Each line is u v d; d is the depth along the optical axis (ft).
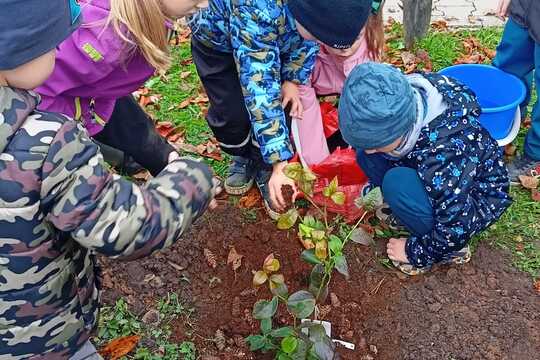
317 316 3.95
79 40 3.43
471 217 3.87
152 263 4.32
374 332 3.97
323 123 5.05
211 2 4.04
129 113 4.51
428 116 3.82
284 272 4.29
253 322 4.01
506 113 4.75
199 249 4.45
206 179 2.55
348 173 4.62
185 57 6.40
